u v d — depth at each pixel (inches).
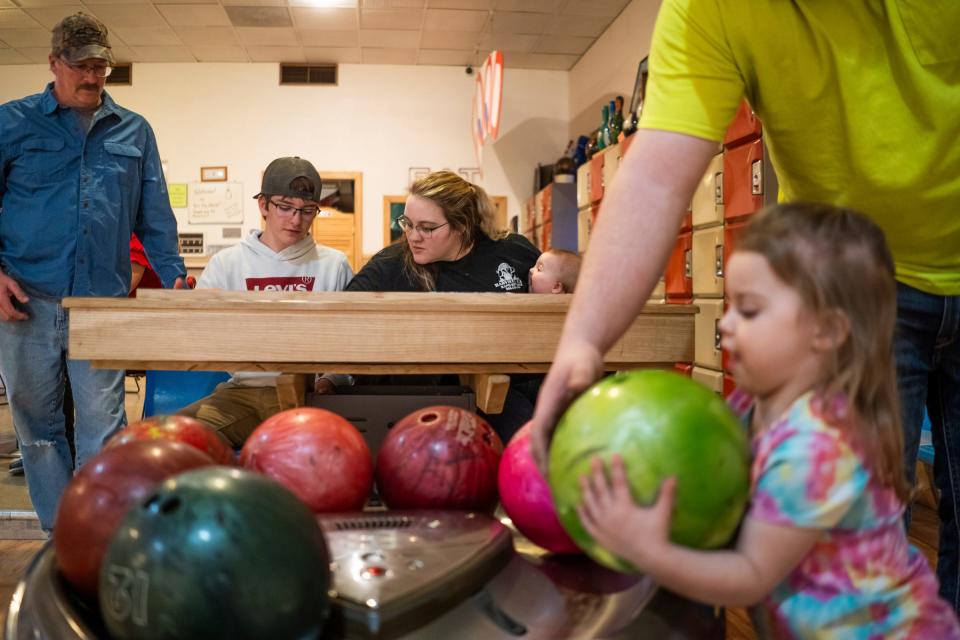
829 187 41.0
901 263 42.6
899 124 37.5
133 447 29.0
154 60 288.8
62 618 24.9
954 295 42.7
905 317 43.1
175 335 51.1
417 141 297.4
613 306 31.2
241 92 293.1
